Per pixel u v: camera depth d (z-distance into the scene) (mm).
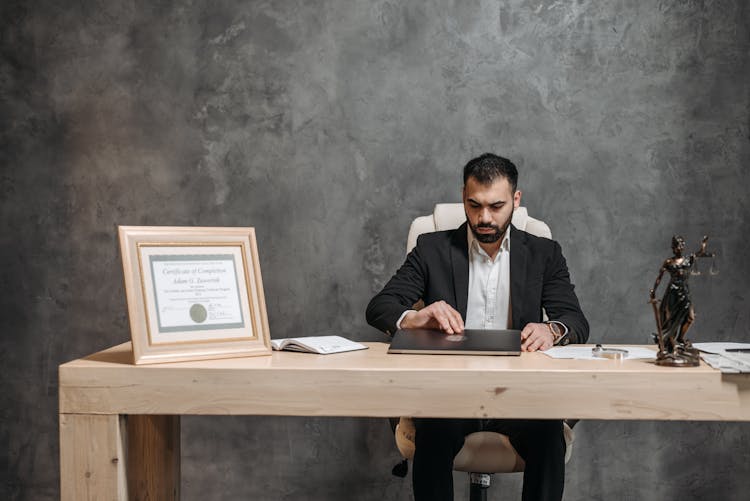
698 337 2652
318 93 2705
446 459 1795
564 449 1868
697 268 2646
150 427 1901
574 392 1519
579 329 1979
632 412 1515
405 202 2695
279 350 1805
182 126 2729
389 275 2703
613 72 2652
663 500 2662
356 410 1550
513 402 1527
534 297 2145
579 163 2662
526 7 2664
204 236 1736
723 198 2639
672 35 2637
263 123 2717
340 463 2703
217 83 2721
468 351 1696
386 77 2691
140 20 2732
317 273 2719
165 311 1645
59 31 2742
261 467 2717
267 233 2723
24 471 2750
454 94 2680
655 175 2648
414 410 1542
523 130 2668
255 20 2713
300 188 2713
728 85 2631
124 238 1627
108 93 2740
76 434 1581
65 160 2750
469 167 2059
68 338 2754
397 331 1900
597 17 2652
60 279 2754
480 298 2215
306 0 2703
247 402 1564
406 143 2689
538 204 2672
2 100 2758
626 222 2658
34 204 2756
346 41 2699
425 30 2682
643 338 2660
